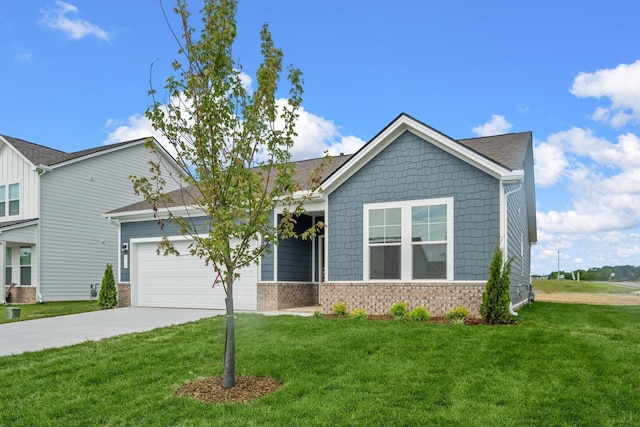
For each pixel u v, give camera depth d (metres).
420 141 11.80
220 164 5.96
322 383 6.18
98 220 22.72
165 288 16.17
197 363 7.38
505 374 6.26
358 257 12.39
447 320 10.29
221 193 5.91
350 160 12.41
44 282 20.47
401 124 11.84
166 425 5.15
